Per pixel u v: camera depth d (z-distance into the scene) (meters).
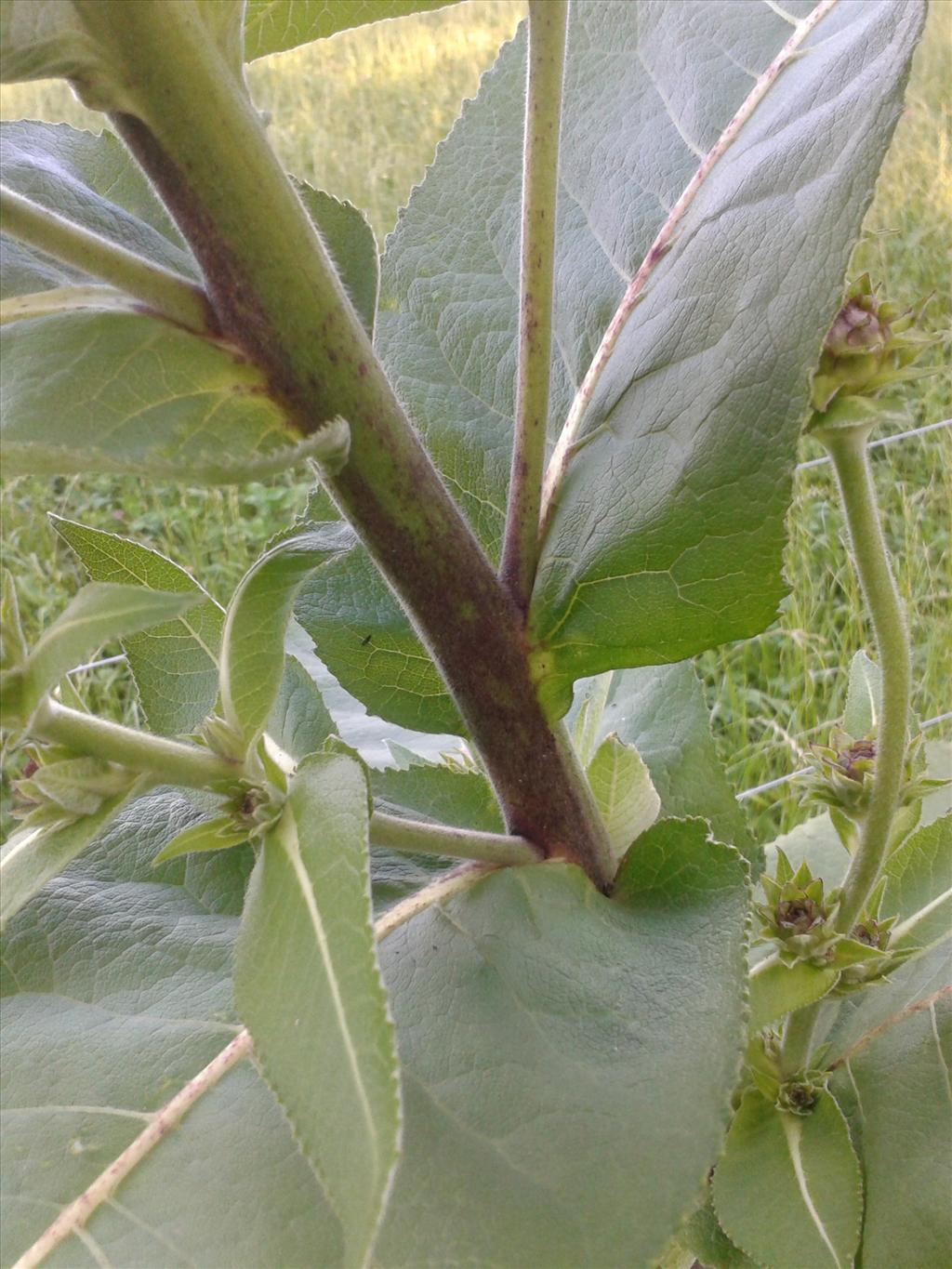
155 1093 0.17
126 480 0.76
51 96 1.21
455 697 0.18
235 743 0.15
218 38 0.13
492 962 0.17
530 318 0.17
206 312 0.14
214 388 0.14
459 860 0.19
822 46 0.19
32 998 0.19
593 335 0.21
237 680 0.15
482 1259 0.14
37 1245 0.15
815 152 0.16
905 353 0.16
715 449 0.16
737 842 0.26
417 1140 0.15
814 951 0.20
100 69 0.13
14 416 0.13
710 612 0.16
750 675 0.62
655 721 0.27
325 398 0.14
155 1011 0.18
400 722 0.21
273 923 0.13
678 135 0.21
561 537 0.18
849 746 0.21
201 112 0.13
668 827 0.17
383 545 0.16
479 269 0.23
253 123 0.13
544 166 0.16
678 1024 0.16
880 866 0.20
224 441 0.13
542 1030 0.16
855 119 0.15
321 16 0.20
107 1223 0.15
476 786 0.21
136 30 0.12
